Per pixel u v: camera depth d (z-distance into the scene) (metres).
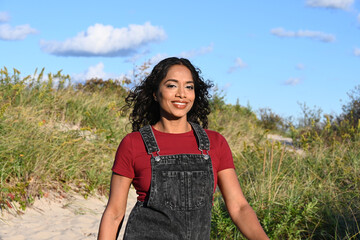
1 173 5.71
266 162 7.27
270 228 4.75
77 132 7.64
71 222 5.50
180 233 2.01
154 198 2.02
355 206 5.37
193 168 2.07
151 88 2.29
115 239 2.07
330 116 12.73
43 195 5.95
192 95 2.18
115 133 8.54
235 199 2.14
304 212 4.81
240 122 13.81
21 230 5.06
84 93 11.19
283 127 15.90
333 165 7.26
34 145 6.48
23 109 7.68
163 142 2.12
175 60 2.23
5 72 9.05
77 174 6.69
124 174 2.09
